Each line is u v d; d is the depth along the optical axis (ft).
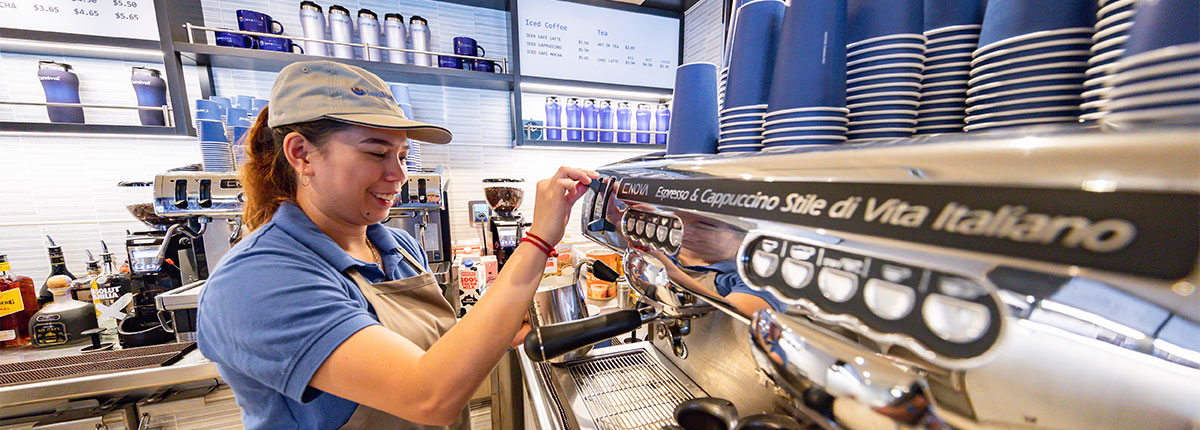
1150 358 0.47
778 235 0.93
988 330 0.59
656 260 1.40
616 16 5.91
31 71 4.55
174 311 3.83
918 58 1.46
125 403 3.53
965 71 1.42
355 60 4.89
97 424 3.43
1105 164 0.53
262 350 1.56
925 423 0.63
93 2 4.18
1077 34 1.05
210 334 1.73
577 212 7.25
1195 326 0.44
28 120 4.58
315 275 1.82
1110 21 0.91
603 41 5.91
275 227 2.08
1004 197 0.61
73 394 3.20
